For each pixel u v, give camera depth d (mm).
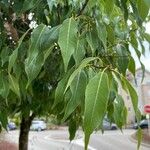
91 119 1121
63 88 1473
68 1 1998
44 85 2857
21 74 2127
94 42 1676
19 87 2150
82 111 1403
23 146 4402
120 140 28500
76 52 1451
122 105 1690
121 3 1597
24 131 4387
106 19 1802
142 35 2135
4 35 2285
